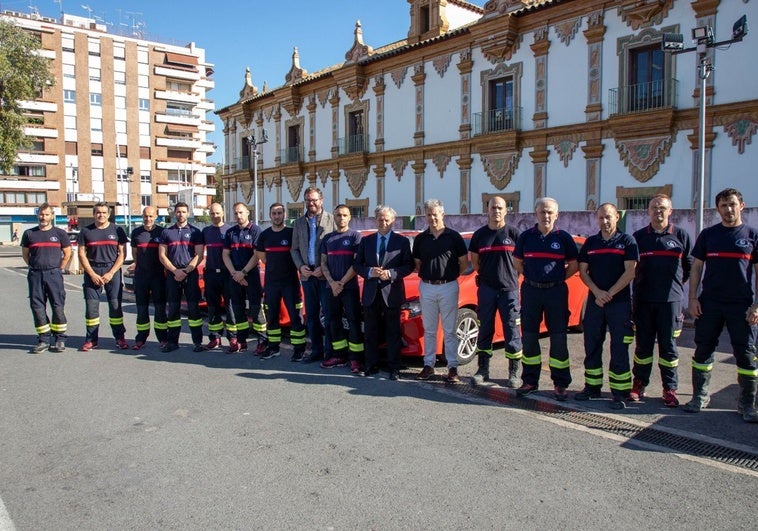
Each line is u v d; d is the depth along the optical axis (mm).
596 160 18469
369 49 25781
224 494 3812
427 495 3771
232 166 36219
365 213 26906
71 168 57312
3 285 17703
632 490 3840
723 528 3377
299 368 7105
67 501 3748
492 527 3381
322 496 3770
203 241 8078
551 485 3906
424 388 6266
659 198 5621
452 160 22875
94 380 6547
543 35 19453
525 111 20203
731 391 6125
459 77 22281
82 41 57469
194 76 65375
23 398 5891
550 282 5805
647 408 5590
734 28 10430
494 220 6324
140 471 4168
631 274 5469
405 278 7449
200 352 8031
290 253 7445
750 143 15422
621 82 17625
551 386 6402
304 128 30047
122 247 8312
